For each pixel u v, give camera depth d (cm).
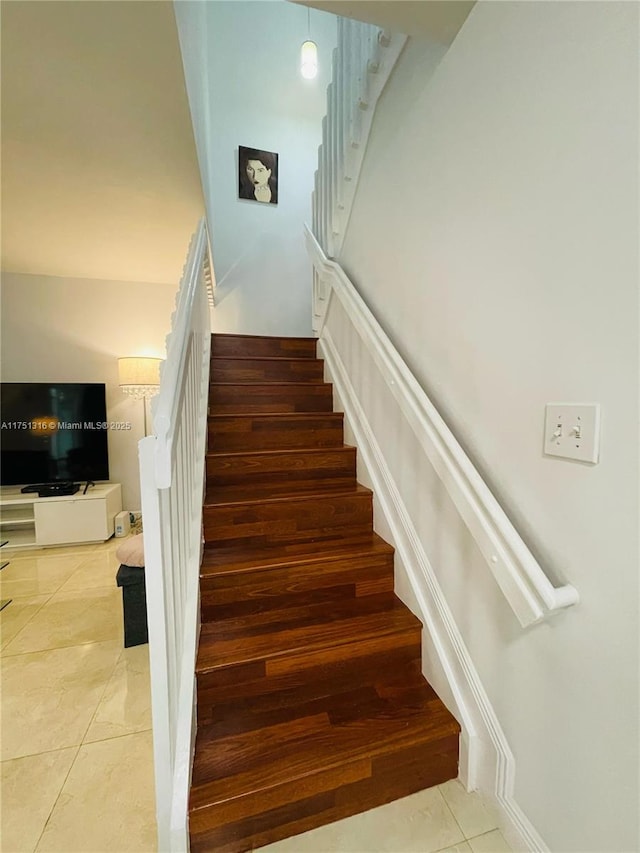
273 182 388
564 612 89
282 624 148
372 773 116
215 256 381
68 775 127
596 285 80
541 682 96
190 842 101
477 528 107
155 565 88
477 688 120
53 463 354
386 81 167
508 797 108
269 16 363
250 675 131
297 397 255
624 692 76
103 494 342
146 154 196
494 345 109
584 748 85
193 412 165
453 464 117
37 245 301
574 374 85
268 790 105
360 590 169
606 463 79
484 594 117
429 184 139
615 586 77
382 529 185
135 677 172
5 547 327
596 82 78
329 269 226
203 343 238
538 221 93
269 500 181
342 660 139
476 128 113
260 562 159
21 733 143
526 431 99
